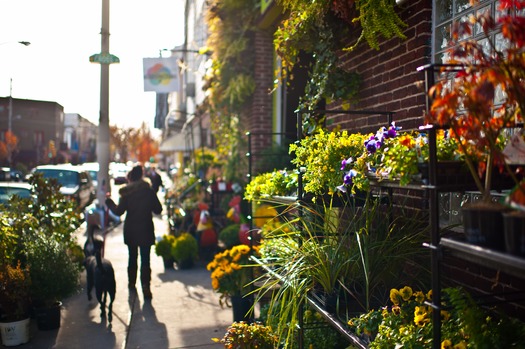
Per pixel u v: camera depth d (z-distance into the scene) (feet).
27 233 21.59
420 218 12.57
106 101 47.78
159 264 31.65
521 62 6.34
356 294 11.35
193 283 26.53
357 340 9.73
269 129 33.42
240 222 31.65
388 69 14.99
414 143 7.91
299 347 12.66
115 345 17.92
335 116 18.58
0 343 17.88
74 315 21.40
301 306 12.58
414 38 13.66
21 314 18.13
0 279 17.75
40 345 17.98
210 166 45.09
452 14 12.49
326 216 12.28
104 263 20.89
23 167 130.31
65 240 25.32
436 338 7.45
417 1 13.55
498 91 9.83
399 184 8.46
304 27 17.35
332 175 11.02
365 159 9.69
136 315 21.29
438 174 7.34
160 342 18.15
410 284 11.78
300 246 12.51
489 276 10.67
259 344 12.99
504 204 6.57
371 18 13.42
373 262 11.35
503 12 10.51
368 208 12.16
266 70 33.47
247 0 32.58
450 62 7.18
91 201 65.87
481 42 11.44
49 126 215.92
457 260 11.73
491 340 7.97
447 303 9.95
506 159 7.97
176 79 49.90
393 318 9.71
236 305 19.12
